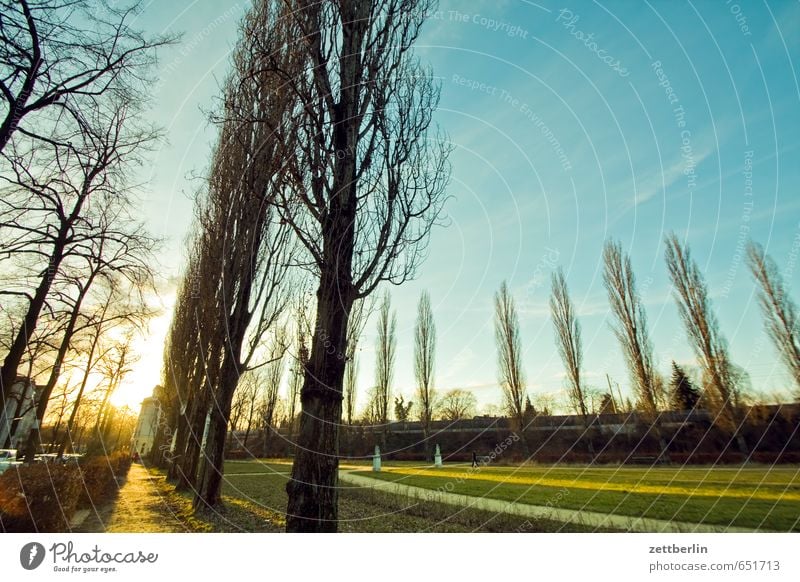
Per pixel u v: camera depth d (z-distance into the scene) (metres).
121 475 19.55
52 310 15.93
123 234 14.87
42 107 10.06
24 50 9.06
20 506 6.30
